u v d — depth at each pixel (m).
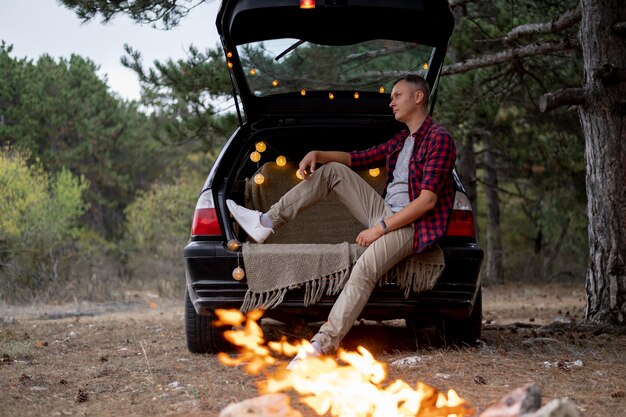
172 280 13.75
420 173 4.61
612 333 5.98
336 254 4.44
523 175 17.86
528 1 9.57
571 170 16.00
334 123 5.36
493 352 4.84
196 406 3.55
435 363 4.46
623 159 6.36
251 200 5.42
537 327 6.73
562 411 2.56
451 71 8.85
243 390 3.87
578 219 19.36
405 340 5.79
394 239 4.38
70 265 12.93
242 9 4.95
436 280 4.48
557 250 20.97
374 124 5.39
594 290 6.42
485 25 10.55
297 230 5.38
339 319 4.30
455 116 11.04
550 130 15.28
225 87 10.12
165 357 5.05
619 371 4.28
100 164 32.47
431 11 4.99
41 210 14.85
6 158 16.39
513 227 22.77
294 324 6.45
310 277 4.42
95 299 11.84
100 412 3.51
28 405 3.68
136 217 22.58
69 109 30.73
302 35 5.44
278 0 4.93
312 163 4.72
